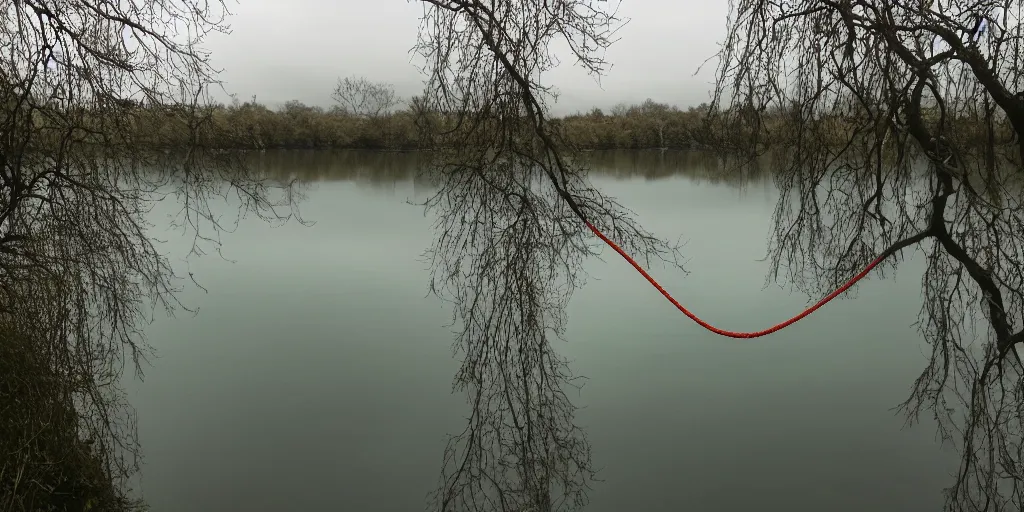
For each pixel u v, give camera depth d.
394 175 17.27
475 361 5.48
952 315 5.27
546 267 5.40
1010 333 4.16
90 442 4.34
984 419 4.26
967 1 4.06
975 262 4.31
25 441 3.54
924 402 5.13
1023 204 4.29
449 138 5.13
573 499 4.12
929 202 4.64
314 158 22.53
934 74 4.00
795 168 5.01
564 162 5.10
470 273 5.57
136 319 7.28
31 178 4.22
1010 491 4.14
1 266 3.65
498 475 4.41
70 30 4.27
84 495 4.08
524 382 5.12
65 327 4.18
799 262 5.61
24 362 3.57
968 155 4.31
